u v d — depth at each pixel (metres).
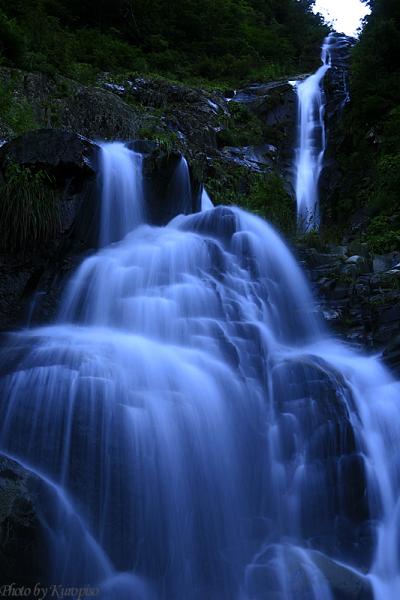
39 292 9.10
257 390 7.68
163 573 6.16
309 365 8.04
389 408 8.32
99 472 6.09
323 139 23.77
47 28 22.27
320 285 10.83
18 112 14.14
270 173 19.23
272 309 10.06
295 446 7.44
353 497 7.49
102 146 11.15
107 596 5.78
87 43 25.47
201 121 21.08
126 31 30.25
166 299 8.91
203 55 31.38
